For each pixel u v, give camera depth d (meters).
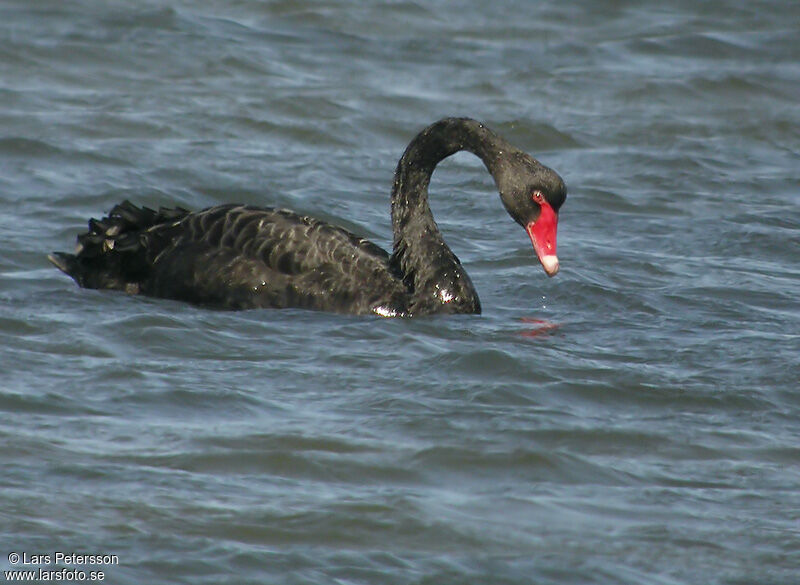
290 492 9.53
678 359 12.61
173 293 14.17
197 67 23.11
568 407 11.30
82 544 8.59
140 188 17.94
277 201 17.95
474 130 14.38
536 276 15.48
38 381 11.30
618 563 8.74
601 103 22.92
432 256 14.14
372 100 22.17
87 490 9.34
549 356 12.45
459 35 25.64
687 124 22.22
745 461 10.40
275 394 11.33
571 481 9.93
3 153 18.81
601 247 16.75
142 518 8.99
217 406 10.98
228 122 20.91
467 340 13.03
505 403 11.28
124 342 12.48
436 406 11.14
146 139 20.02
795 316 14.27
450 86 23.12
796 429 11.04
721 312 14.34
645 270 15.89
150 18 24.77
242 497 9.39
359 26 25.61
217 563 8.47
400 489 9.66
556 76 23.84
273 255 13.95
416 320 13.69
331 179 19.14
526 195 14.09
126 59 23.11
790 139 22.03
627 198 18.92
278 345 12.63
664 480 10.02
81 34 23.72
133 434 10.34
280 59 23.84
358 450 10.23
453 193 19.09
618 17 27.00
